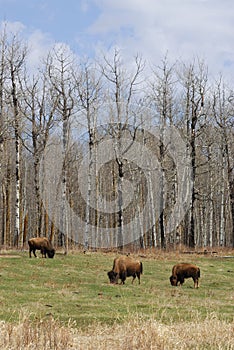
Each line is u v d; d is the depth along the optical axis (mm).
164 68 45969
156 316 17391
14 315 17109
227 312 18984
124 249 41344
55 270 28750
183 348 12422
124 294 22922
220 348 12242
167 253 38625
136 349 12344
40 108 41469
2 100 39594
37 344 12156
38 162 42031
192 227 44000
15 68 39000
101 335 13961
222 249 42469
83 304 19797
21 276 26453
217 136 52062
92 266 30766
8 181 48000
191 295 23594
